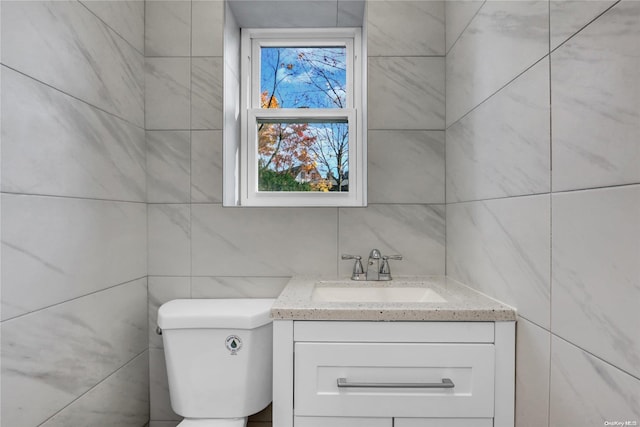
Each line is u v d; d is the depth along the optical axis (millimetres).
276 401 1095
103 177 1355
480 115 1275
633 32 631
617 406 675
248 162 1867
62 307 1140
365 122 1728
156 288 1672
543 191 901
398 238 1670
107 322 1371
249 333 1365
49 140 1092
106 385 1362
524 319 1001
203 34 1671
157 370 1677
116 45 1445
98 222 1322
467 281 1411
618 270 668
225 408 1364
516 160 1031
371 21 1675
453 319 1063
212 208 1671
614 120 673
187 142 1669
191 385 1369
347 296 1521
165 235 1672
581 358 771
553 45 858
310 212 1671
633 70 631
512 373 1062
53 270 1103
